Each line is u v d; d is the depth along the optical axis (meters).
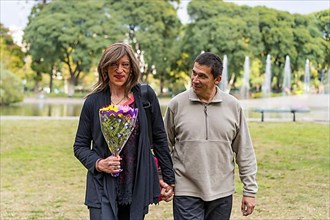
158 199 2.59
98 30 38.78
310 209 5.24
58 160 8.80
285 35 38.91
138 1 41.03
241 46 37.69
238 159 2.99
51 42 39.50
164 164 2.67
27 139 11.32
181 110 2.88
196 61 2.82
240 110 2.93
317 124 15.14
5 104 28.11
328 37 45.03
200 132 2.83
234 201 5.64
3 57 42.69
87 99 2.55
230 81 40.72
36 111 23.36
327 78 33.94
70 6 40.94
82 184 6.71
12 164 8.32
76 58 39.34
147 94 2.56
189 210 2.83
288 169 7.86
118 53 2.47
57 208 5.30
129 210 2.46
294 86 41.16
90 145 2.58
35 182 6.83
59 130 13.15
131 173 2.45
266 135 12.23
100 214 2.41
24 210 5.19
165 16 41.09
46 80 54.81
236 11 40.25
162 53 40.91
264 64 40.00
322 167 7.98
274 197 5.85
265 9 40.19
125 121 2.38
